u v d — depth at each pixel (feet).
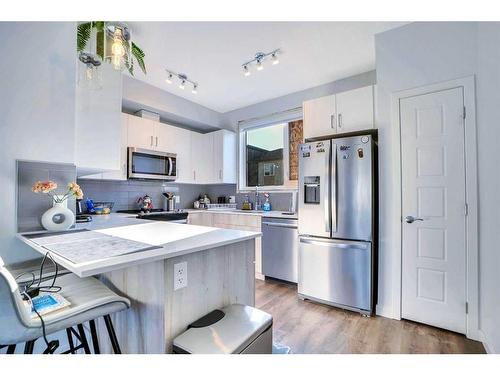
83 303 3.27
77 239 4.04
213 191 15.12
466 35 6.18
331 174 7.80
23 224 4.67
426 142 6.65
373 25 7.00
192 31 7.15
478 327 5.84
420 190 6.70
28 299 3.26
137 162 10.42
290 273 9.56
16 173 4.58
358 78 9.89
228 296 4.39
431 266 6.52
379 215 7.32
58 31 5.06
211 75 9.98
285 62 8.96
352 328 6.46
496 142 5.24
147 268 3.55
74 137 5.28
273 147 12.83
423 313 6.61
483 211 5.80
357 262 7.34
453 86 6.31
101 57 5.92
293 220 9.53
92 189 10.44
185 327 3.59
